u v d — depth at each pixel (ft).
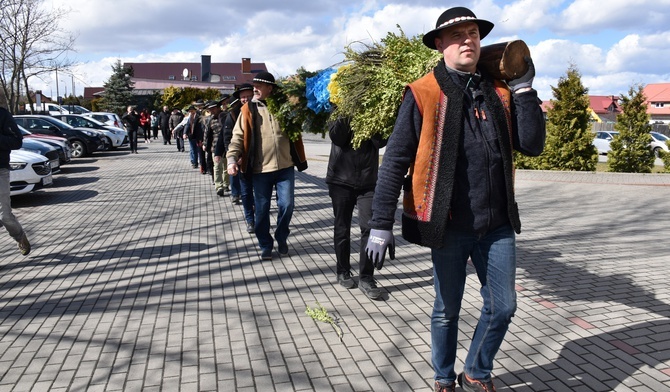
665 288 16.48
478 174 8.74
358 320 14.30
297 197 36.37
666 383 10.75
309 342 12.99
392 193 8.93
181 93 137.49
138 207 32.12
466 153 8.74
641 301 15.35
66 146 53.36
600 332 13.24
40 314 14.97
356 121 13.28
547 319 14.14
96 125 80.12
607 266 19.07
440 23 8.86
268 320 14.37
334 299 15.92
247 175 19.53
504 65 8.71
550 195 38.42
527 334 13.23
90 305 15.65
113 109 178.81
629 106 52.26
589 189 41.63
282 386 10.94
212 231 25.25
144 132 109.40
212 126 35.22
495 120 8.76
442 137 8.66
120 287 17.22
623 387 10.64
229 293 16.53
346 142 15.46
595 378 11.02
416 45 11.90
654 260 19.85
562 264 19.38
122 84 180.86
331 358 12.15
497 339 9.40
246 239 23.58
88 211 31.01
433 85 8.85
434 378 10.41
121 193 37.99
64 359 12.21
